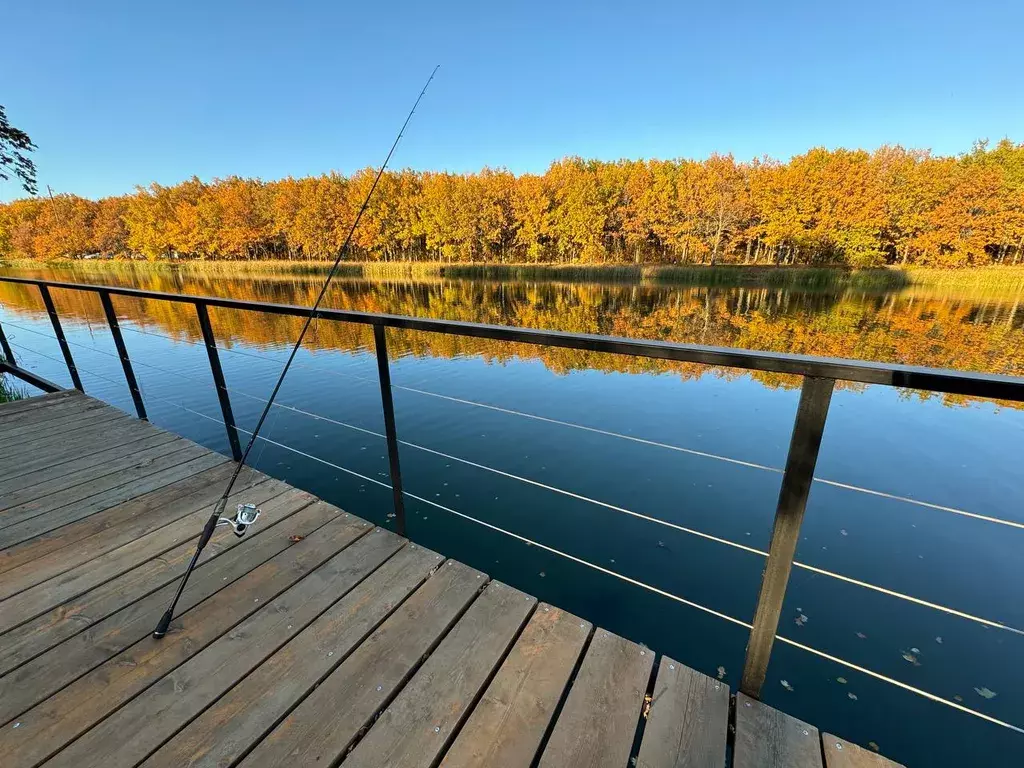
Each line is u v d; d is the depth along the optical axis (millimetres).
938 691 1961
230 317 12906
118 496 1943
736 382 7141
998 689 1967
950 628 2305
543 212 32062
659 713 1053
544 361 8445
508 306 15492
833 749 974
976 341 9711
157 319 12656
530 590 2576
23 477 2098
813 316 13180
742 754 964
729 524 3215
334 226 37406
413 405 5891
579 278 26297
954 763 1670
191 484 2049
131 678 1112
